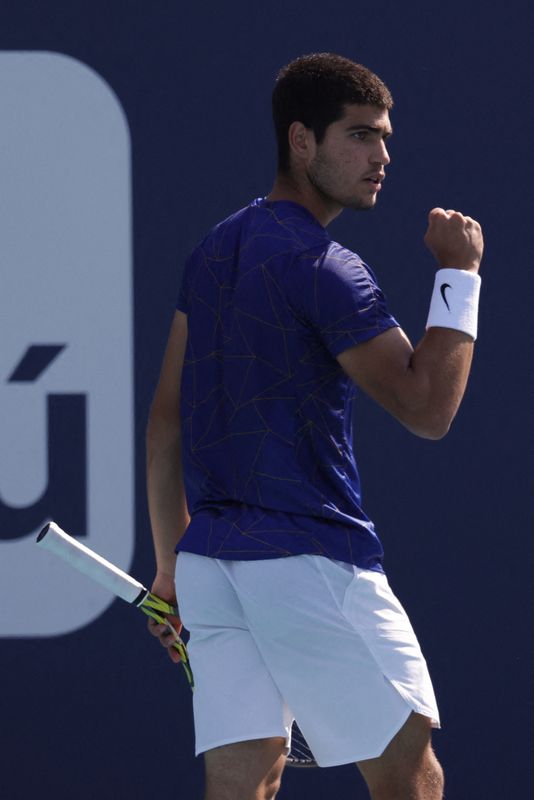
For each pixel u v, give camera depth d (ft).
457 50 48.52
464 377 29.78
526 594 48.19
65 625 48.47
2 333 48.49
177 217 48.67
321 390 30.30
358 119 31.04
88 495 48.55
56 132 48.60
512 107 48.44
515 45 48.44
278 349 30.09
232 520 30.81
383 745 30.12
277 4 48.55
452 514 48.39
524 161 48.49
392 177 48.65
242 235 31.42
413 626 48.32
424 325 48.62
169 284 48.65
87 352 48.60
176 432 34.58
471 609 48.26
